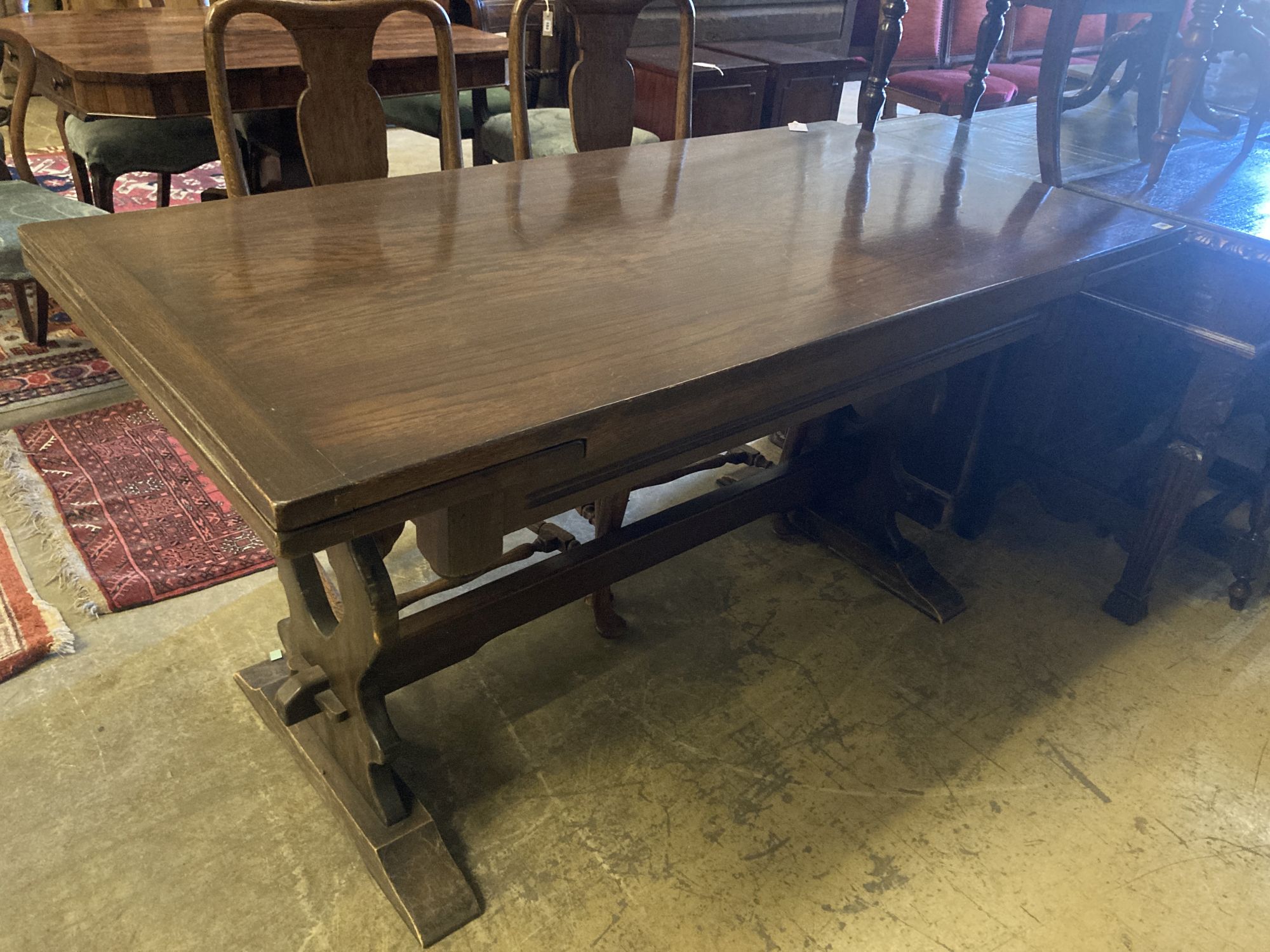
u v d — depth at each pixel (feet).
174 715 5.09
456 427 2.80
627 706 5.45
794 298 3.94
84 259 3.81
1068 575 6.95
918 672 5.89
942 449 7.11
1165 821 4.95
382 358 3.18
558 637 5.94
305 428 2.73
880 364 4.04
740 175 5.79
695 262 4.27
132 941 3.99
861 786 5.04
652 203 5.11
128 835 4.43
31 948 3.93
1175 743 5.46
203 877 4.28
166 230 4.18
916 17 14.53
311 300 3.59
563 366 3.22
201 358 3.08
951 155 6.66
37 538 6.24
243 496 2.55
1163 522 6.02
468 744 5.12
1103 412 7.10
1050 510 6.79
